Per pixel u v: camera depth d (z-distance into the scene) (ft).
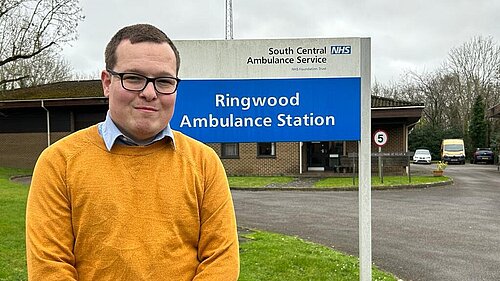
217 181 7.31
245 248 23.25
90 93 88.17
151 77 6.81
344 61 18.29
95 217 6.42
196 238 6.96
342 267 20.03
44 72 119.65
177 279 6.60
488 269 21.71
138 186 6.63
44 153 6.81
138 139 6.94
